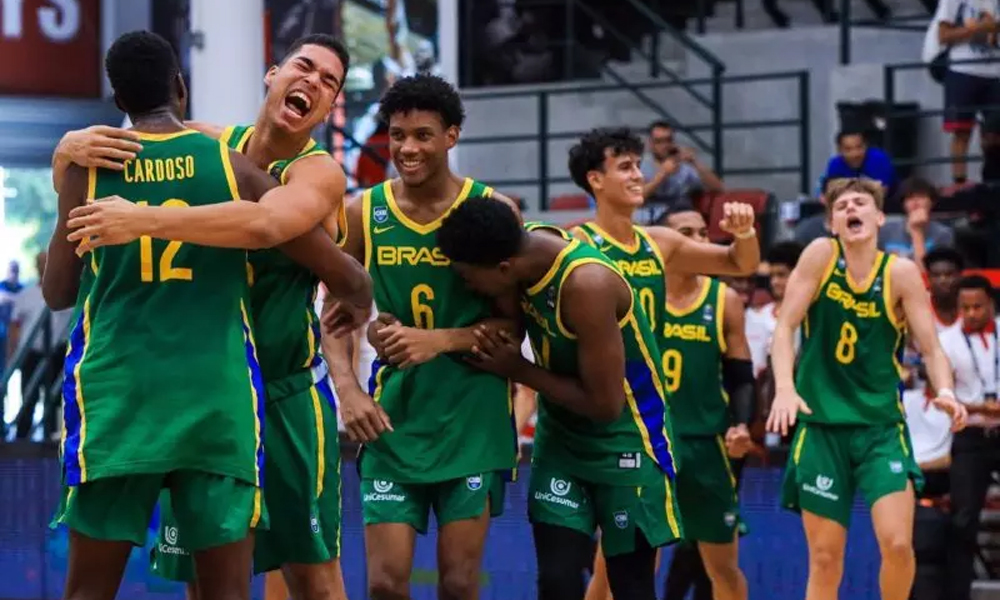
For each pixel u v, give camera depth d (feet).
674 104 44.88
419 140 18.51
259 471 14.93
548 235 18.74
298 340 17.02
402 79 18.65
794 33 44.80
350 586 29.81
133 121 15.07
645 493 19.51
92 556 14.78
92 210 13.92
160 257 14.60
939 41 38.55
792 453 24.43
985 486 27.94
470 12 46.83
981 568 30.58
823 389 24.09
